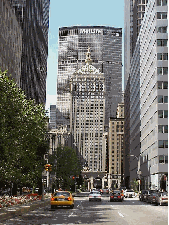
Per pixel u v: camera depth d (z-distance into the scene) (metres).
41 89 149.75
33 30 133.88
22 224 19.72
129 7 175.38
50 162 92.12
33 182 48.94
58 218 23.67
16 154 36.69
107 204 45.16
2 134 32.62
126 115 173.62
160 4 87.94
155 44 87.12
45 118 46.16
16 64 98.62
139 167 117.69
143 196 53.25
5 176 35.72
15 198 38.41
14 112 35.25
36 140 42.91
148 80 98.25
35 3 138.62
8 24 90.38
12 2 117.44
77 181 139.75
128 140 161.75
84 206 39.88
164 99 84.19
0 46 82.38
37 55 141.62
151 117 92.50
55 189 84.06
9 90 36.41
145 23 106.81
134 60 135.88
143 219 22.69
